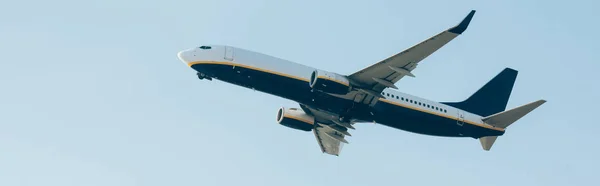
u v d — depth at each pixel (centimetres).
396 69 19188
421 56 18825
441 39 18150
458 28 17750
